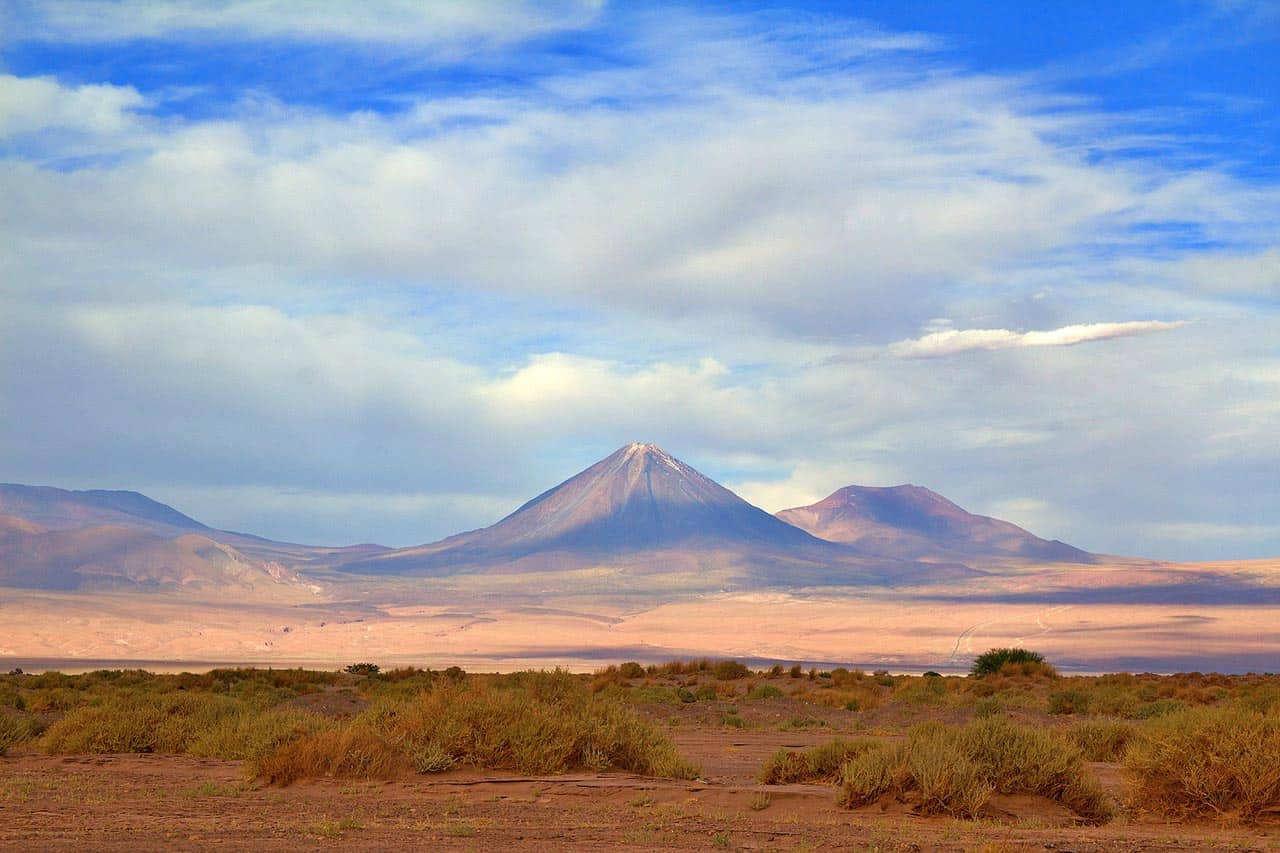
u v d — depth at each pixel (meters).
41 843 18.33
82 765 31.30
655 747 29.11
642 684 71.81
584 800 24.02
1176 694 60.03
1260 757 21.56
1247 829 20.84
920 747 23.16
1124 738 33.34
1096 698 51.88
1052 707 51.53
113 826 20.34
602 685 63.12
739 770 31.17
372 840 18.98
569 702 29.86
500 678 57.88
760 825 20.72
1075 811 22.61
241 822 21.00
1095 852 17.94
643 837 19.28
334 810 22.62
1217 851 18.12
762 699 58.25
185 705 38.00
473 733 27.92
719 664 82.25
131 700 38.44
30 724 37.62
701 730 45.28
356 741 27.22
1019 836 19.47
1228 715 22.73
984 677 76.31
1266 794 21.27
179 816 21.77
